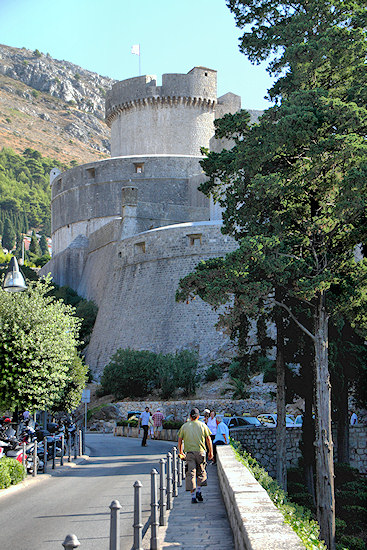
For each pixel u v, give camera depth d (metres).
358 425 34.00
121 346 68.50
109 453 29.48
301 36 27.38
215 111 97.88
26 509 13.30
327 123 23.53
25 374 21.73
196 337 62.03
